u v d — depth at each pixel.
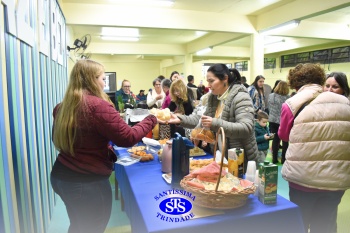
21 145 1.48
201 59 12.24
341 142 1.34
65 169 1.29
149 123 1.46
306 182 1.37
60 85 3.32
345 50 8.44
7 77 1.27
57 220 2.41
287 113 1.47
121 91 4.44
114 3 4.88
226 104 1.71
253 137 1.70
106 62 13.12
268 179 1.18
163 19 5.27
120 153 2.06
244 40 8.62
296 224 1.16
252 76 6.01
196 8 5.31
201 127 1.76
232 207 1.12
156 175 1.56
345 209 2.55
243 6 5.20
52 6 2.66
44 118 2.17
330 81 2.01
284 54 10.98
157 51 9.83
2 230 1.11
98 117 1.22
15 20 1.38
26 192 1.53
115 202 2.72
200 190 1.10
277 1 4.93
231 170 1.37
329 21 6.34
